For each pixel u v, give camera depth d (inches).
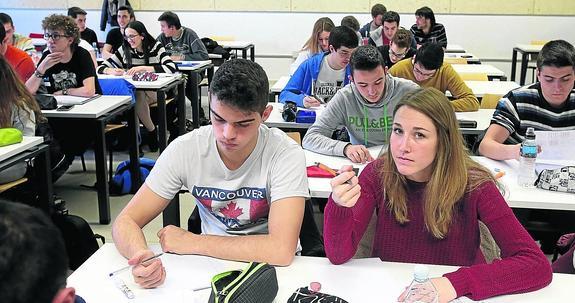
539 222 96.8
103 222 138.6
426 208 62.4
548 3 317.4
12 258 27.4
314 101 143.7
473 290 53.5
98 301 53.2
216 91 59.6
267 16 337.1
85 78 157.0
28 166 114.0
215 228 70.4
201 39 277.6
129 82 169.5
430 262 64.7
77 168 179.6
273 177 66.2
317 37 200.2
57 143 141.1
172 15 249.1
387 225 65.2
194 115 220.5
